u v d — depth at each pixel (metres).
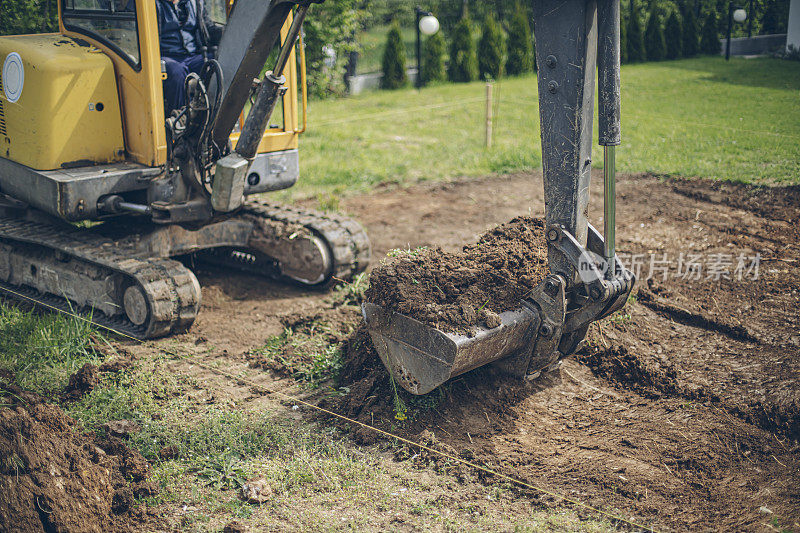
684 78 17.83
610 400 5.70
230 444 5.05
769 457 4.95
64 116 6.70
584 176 5.00
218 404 5.61
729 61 19.97
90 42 7.10
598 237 5.32
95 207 6.69
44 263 7.37
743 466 4.86
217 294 7.79
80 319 6.71
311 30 18.25
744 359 6.14
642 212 9.80
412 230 9.77
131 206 6.86
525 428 5.31
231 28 6.10
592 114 4.91
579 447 5.08
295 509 4.46
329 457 4.96
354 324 6.82
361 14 20.78
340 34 19.22
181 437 5.12
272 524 4.34
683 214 9.63
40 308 7.29
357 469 4.80
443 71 21.52
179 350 6.49
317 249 7.74
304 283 7.96
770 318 6.79
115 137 7.03
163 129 6.85
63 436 4.77
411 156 13.24
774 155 11.69
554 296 5.20
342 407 5.52
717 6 20.73
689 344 6.44
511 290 5.39
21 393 5.41
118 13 6.75
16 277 7.75
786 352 6.18
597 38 4.74
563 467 4.85
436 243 9.20
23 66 6.69
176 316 6.59
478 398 5.55
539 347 5.45
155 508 4.47
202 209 6.93
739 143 12.38
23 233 7.36
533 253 5.86
